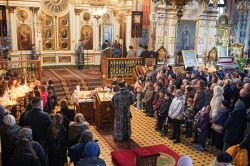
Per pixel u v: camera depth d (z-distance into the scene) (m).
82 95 9.71
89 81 13.95
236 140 6.33
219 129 7.00
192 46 18.42
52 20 16.73
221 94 7.32
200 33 18.30
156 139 8.26
